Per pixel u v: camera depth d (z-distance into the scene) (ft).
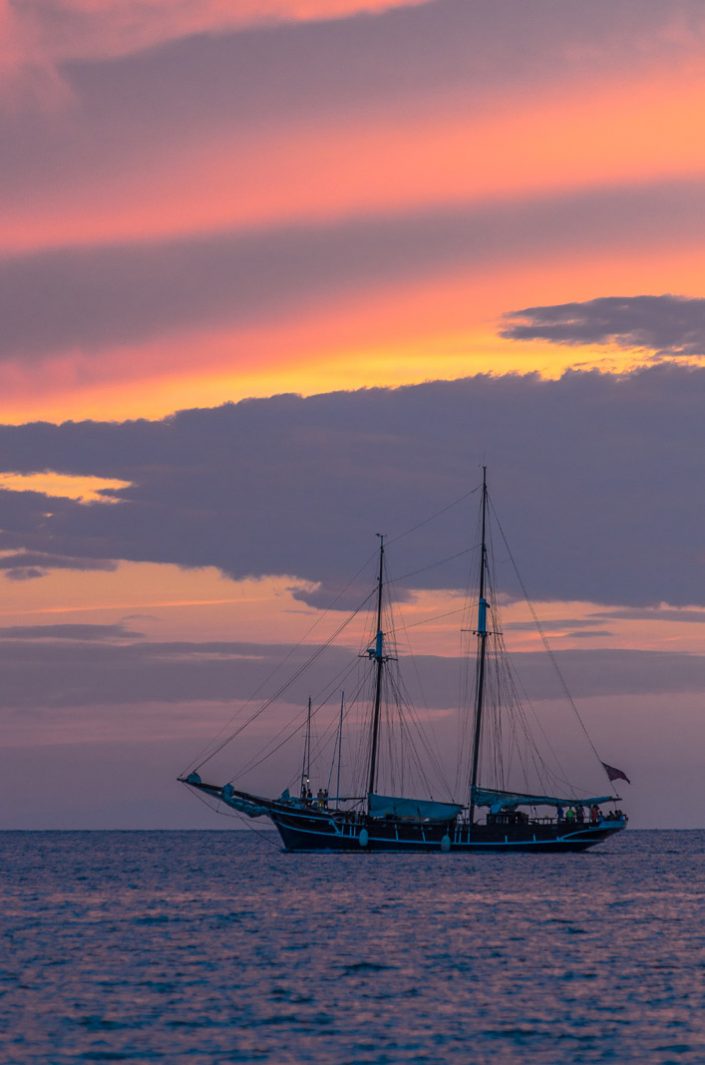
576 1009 641.81
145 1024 605.73
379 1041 575.38
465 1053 556.10
